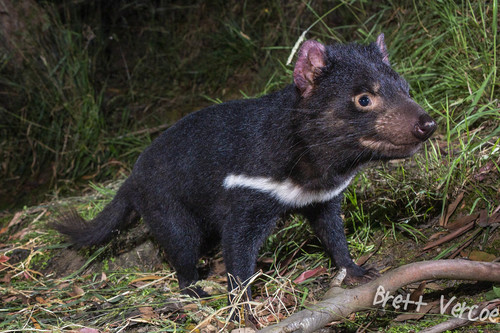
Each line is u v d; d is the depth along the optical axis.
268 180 1.44
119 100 2.50
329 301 1.34
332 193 1.47
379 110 1.37
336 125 1.39
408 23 1.94
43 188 2.26
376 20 2.08
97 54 2.60
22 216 1.94
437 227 1.55
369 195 1.65
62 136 2.38
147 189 1.58
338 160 1.41
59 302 1.55
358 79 1.38
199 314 1.47
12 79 2.48
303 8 2.30
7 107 2.51
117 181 2.05
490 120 1.69
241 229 1.46
